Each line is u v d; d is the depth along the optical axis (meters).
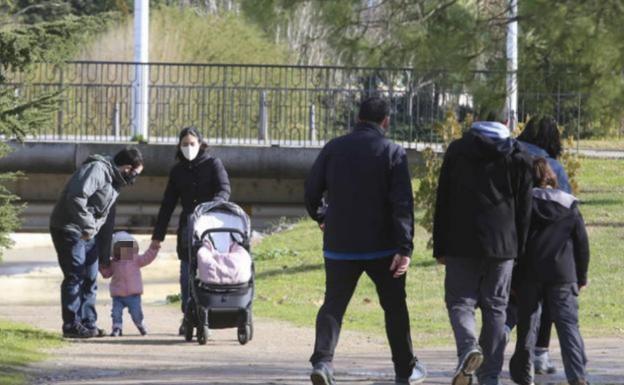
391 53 31.94
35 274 89.56
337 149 31.77
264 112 102.19
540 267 32.38
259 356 42.50
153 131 106.06
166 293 78.62
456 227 31.36
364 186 31.39
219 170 47.94
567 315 32.59
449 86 31.80
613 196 90.38
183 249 47.94
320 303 63.66
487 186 31.19
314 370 30.86
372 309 60.41
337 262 31.64
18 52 45.47
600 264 68.50
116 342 46.44
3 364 37.12
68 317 47.44
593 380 35.19
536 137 35.03
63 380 34.91
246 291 45.56
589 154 109.81
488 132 31.36
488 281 31.55
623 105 31.17
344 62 32.56
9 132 46.06
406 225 31.17
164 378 35.22
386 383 33.91
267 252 80.69
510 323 34.62
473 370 30.56
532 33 30.97
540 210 32.59
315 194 32.06
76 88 102.50
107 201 48.06
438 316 57.44
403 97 93.31
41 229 97.00
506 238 31.19
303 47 34.12
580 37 30.20
